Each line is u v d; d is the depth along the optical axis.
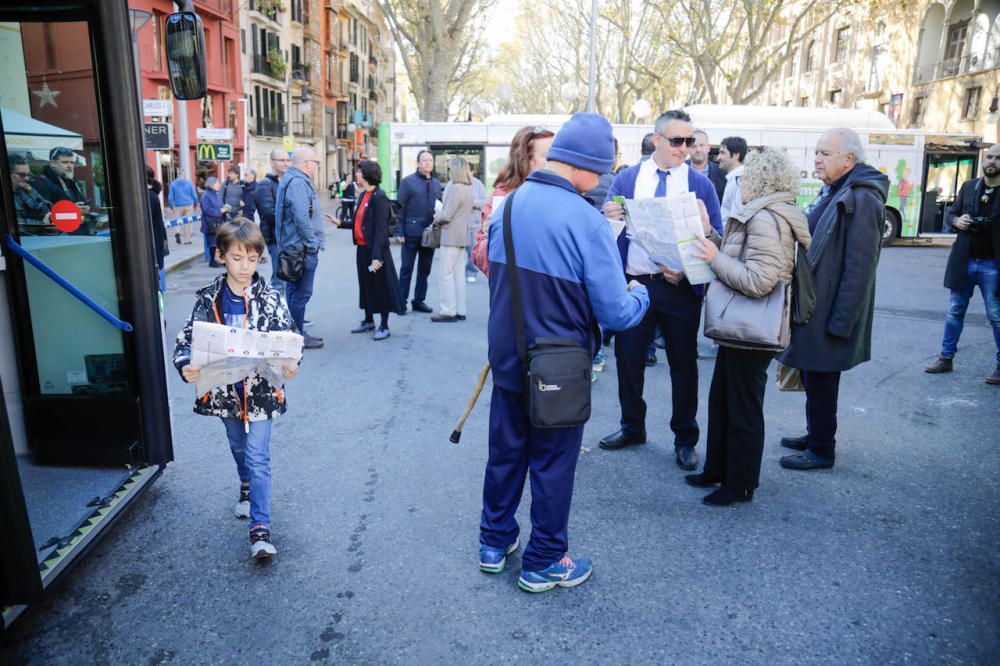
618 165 6.84
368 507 3.97
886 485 4.25
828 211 4.19
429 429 5.18
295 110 48.25
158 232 10.06
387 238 7.81
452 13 23.20
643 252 4.32
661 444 4.89
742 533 3.67
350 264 14.77
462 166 8.67
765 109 18.50
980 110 27.92
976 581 3.25
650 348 6.98
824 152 4.19
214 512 3.92
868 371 6.75
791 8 37.25
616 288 2.93
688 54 26.42
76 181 3.73
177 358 3.26
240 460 3.74
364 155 65.88
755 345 3.61
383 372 6.67
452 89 51.16
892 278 12.87
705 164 6.77
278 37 43.66
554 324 2.96
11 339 3.89
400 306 7.98
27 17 3.56
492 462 3.26
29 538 2.68
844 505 3.99
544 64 49.91
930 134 18.62
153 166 28.19
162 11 27.00
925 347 7.70
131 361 3.92
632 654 2.76
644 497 4.07
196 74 3.99
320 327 8.62
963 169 18.84
